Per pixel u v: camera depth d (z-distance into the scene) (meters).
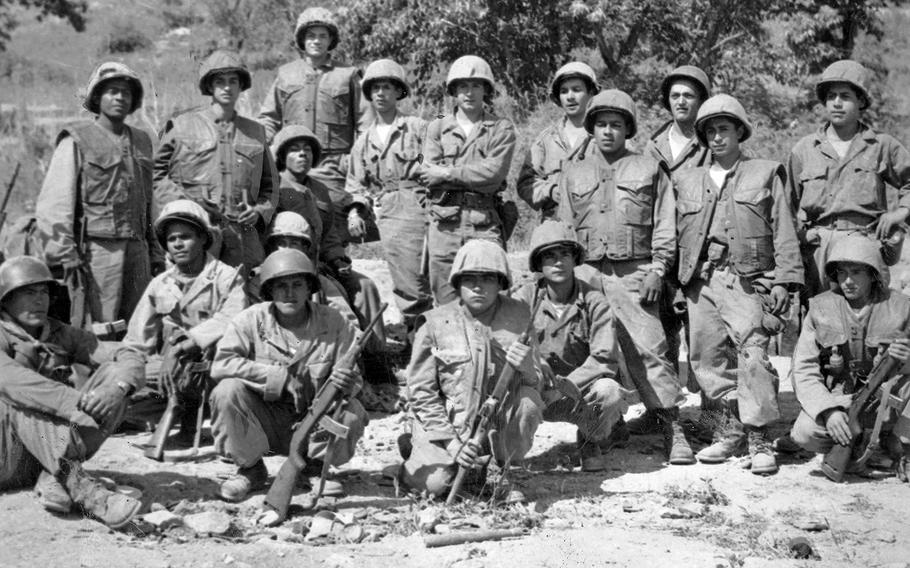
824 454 7.19
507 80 17.70
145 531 5.78
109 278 7.65
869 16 21.62
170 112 18.30
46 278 6.11
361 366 8.79
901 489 6.89
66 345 6.32
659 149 8.24
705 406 7.75
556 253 7.11
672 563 5.61
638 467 7.35
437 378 6.54
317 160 8.73
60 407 5.84
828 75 7.95
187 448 7.18
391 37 17.75
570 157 8.29
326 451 6.14
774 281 7.43
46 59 30.44
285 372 6.26
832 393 7.19
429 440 6.41
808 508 6.55
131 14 32.94
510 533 5.96
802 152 8.17
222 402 6.24
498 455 6.50
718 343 7.53
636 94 18.70
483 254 6.50
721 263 7.50
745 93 20.00
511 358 6.31
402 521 6.11
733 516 6.40
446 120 8.66
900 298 7.08
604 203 7.68
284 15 27.53
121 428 7.57
